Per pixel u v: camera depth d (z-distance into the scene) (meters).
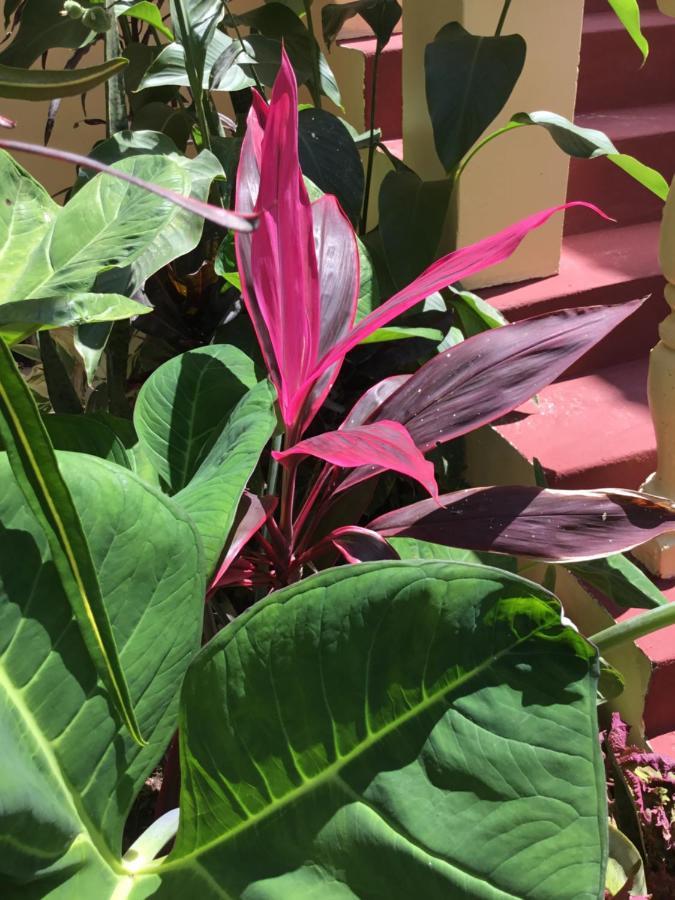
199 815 0.61
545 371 0.98
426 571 0.56
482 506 0.96
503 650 0.54
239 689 0.59
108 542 0.62
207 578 0.74
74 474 0.63
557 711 0.53
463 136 1.42
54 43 1.42
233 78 1.46
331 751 0.57
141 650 0.63
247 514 0.92
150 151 1.24
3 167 1.04
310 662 0.58
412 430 0.98
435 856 0.53
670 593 1.51
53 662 0.58
